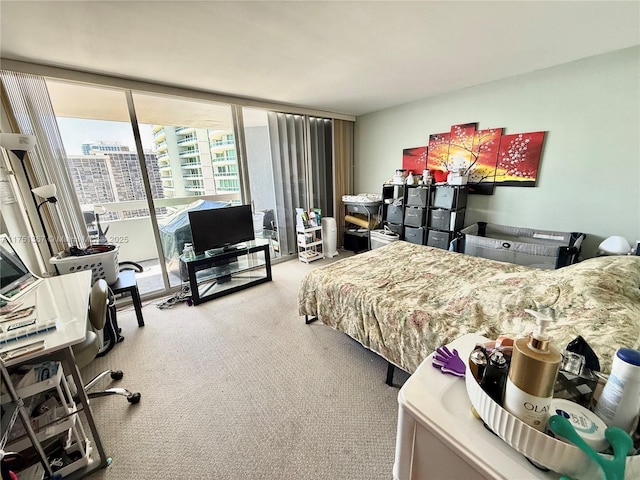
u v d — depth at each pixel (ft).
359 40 6.33
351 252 15.31
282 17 5.31
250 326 7.95
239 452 4.31
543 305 4.28
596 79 7.79
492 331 4.18
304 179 13.93
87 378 5.94
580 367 2.15
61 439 4.09
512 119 9.52
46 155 7.50
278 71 8.04
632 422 1.73
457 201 10.28
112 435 4.63
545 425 1.77
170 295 10.16
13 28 5.21
